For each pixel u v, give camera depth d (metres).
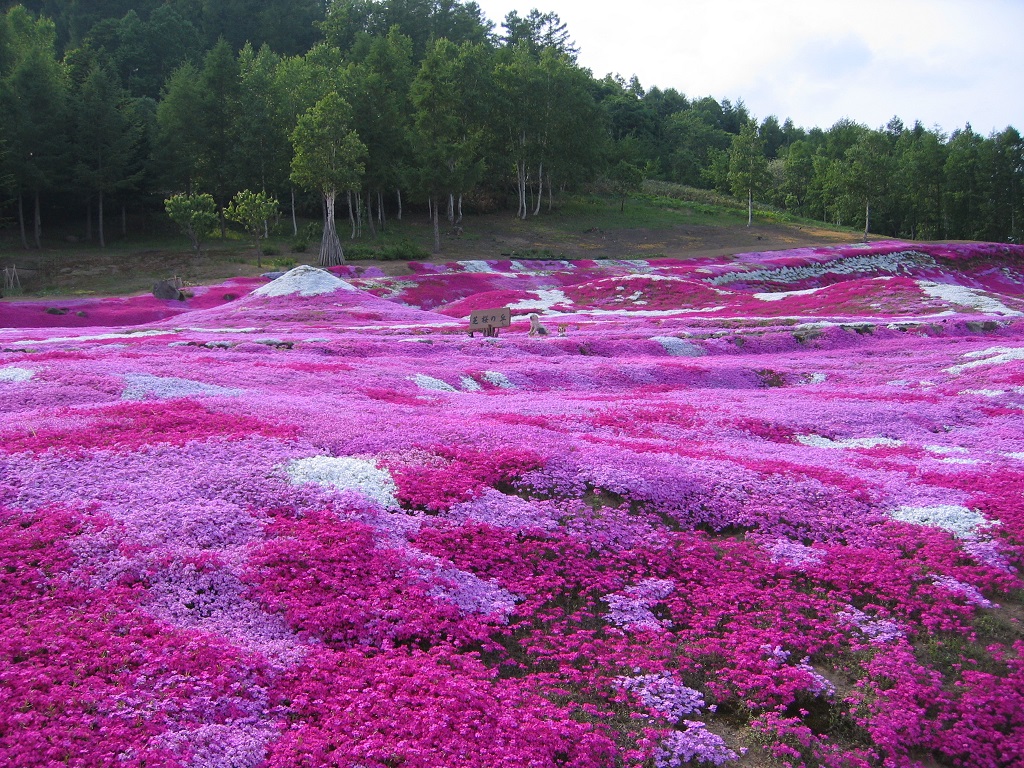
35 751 7.10
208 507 12.45
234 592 10.64
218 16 159.38
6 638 8.80
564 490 15.14
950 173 139.50
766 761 9.12
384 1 157.00
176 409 17.69
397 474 14.73
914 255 102.69
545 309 63.31
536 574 12.59
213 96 101.19
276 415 17.91
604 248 106.56
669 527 14.52
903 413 23.59
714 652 11.00
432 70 98.31
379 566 11.66
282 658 9.39
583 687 10.04
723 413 22.83
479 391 27.42
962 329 42.25
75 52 119.06
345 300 60.19
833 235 121.38
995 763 9.43
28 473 13.02
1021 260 108.75
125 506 12.30
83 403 18.64
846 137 170.62
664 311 59.25
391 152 104.88
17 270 79.19
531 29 167.75
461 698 9.05
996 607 12.48
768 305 58.59
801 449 19.59
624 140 134.12
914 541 14.13
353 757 7.87
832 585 13.07
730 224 128.38
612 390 29.19
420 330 46.66
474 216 120.56
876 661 10.94
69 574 10.39
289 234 106.19
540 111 118.31
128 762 7.21
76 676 8.30
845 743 9.60
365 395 23.02
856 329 41.78
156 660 8.71
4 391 19.05
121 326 53.84
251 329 46.50
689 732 9.34
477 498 14.28
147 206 105.38
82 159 92.50
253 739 7.92
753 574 13.17
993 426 22.80
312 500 13.30
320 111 86.00
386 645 10.17
